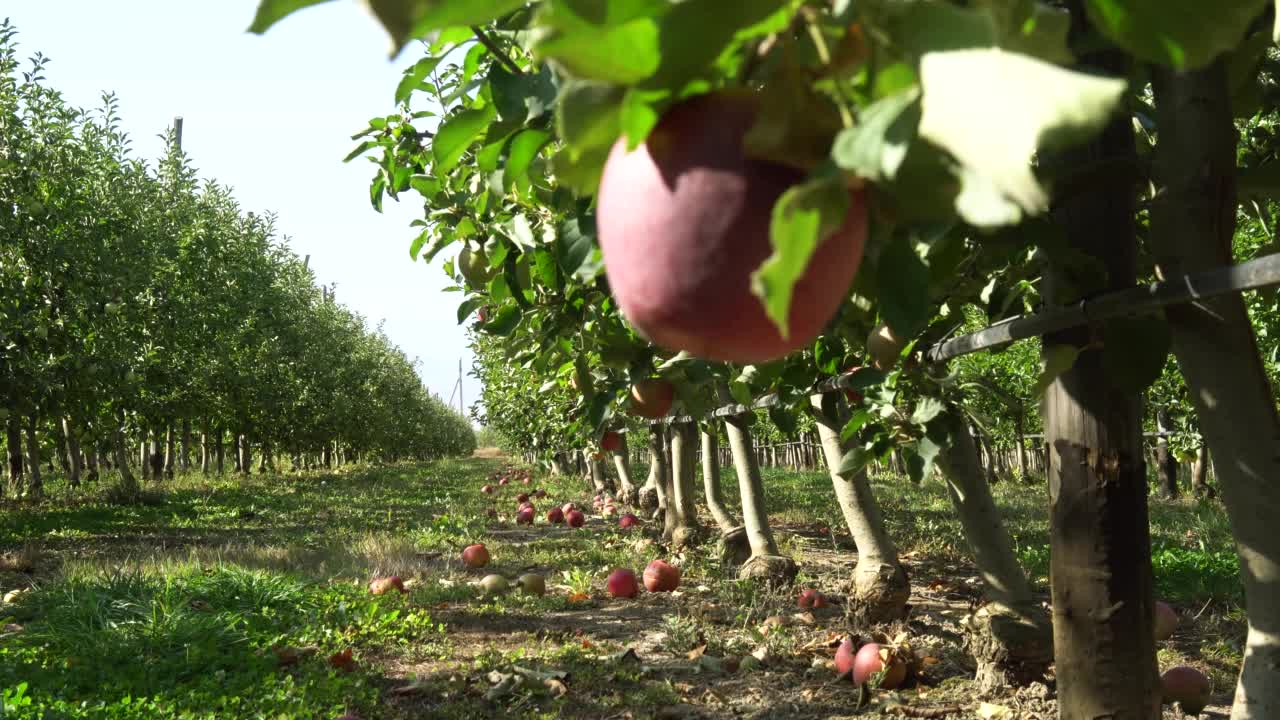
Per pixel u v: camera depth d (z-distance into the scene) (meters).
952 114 0.42
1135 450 2.16
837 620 6.77
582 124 0.60
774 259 0.44
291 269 32.53
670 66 0.56
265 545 12.52
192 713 4.85
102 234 15.71
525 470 34.41
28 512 16.17
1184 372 2.03
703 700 5.14
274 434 31.67
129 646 5.97
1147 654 2.18
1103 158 1.97
